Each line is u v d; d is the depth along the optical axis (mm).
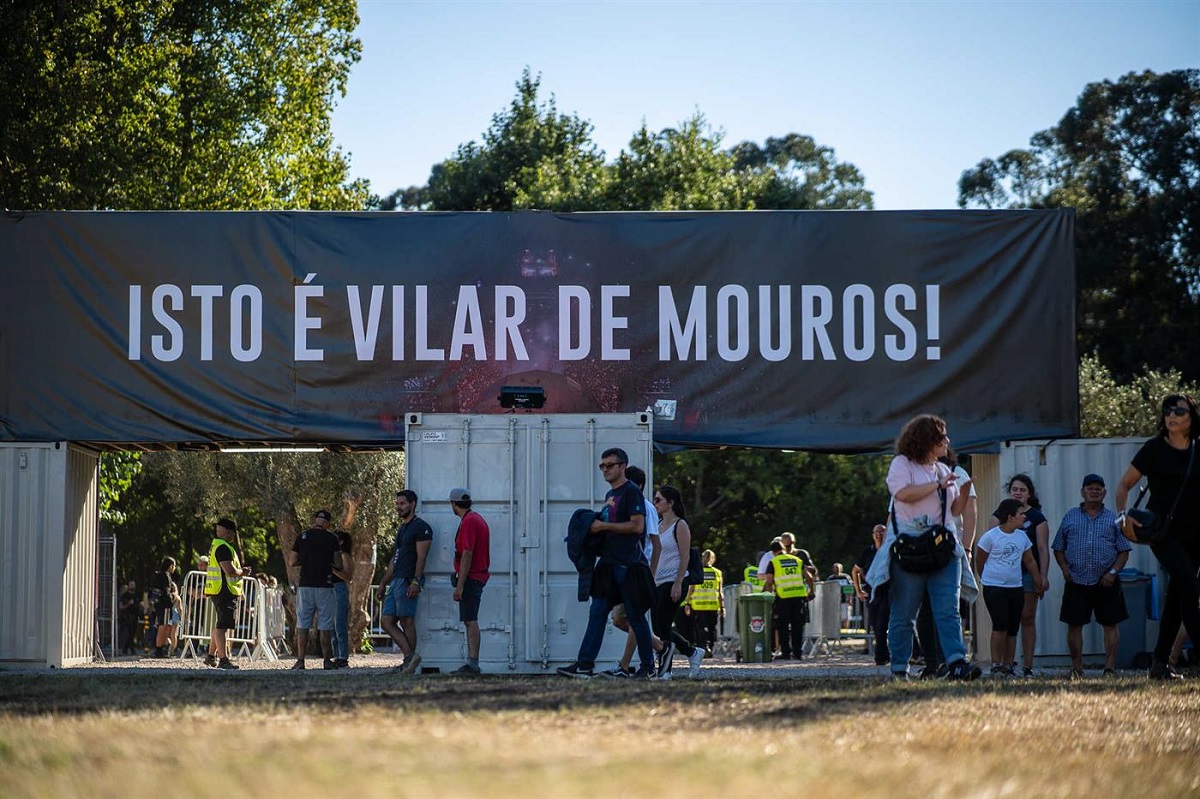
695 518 46094
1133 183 56094
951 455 12352
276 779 5457
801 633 22781
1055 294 17203
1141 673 13945
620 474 13023
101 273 17234
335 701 8898
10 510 16750
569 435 15797
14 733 7062
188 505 32625
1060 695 9688
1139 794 5914
